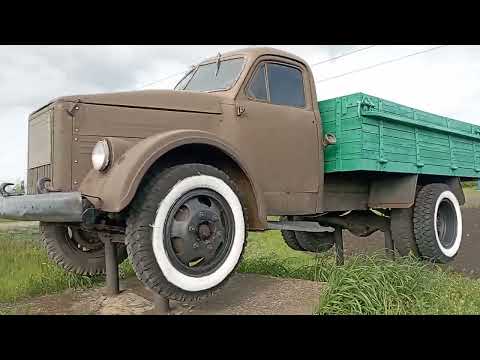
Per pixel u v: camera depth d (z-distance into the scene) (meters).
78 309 3.55
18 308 3.60
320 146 4.42
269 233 9.23
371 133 4.34
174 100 3.61
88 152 3.33
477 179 6.41
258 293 3.80
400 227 5.16
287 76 4.32
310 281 4.21
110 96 3.43
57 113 3.28
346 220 5.60
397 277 3.54
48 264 4.62
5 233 6.77
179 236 2.96
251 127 3.93
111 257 3.86
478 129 6.25
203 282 3.00
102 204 2.91
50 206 2.90
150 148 2.92
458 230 5.51
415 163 4.92
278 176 4.07
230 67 4.16
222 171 3.29
